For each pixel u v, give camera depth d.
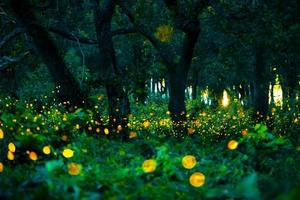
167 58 19.50
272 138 8.92
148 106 40.69
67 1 19.47
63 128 10.48
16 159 7.65
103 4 14.15
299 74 31.80
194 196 4.72
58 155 8.05
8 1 12.63
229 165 6.90
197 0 17.84
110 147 9.55
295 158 8.12
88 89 14.40
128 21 21.61
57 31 16.45
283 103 28.11
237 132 20.33
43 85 27.27
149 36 19.06
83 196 4.34
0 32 18.41
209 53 33.31
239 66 26.88
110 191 4.66
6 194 4.13
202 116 28.75
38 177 5.28
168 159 6.17
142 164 6.27
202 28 29.59
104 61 14.20
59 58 13.87
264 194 4.20
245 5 18.25
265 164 7.44
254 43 17.95
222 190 4.48
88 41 16.89
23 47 20.64
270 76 24.16
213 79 44.28
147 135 14.20
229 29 18.69
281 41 17.00
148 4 19.05
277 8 16.98
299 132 18.31
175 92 19.83
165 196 4.75
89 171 6.27
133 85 14.60
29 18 13.03
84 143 9.45
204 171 6.41
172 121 19.84
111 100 13.90
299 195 3.04
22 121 9.84
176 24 18.00
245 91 56.94
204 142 13.45
